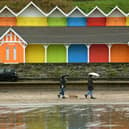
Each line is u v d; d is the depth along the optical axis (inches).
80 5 5654.5
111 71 2738.7
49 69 2738.7
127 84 2390.5
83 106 1717.5
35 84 2375.7
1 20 3334.2
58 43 3152.1
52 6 4835.1
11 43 3122.5
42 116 1392.7
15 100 1963.6
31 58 3161.9
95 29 3324.3
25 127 1160.8
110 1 5915.4
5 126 1179.9
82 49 3191.4
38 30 3294.8
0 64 2755.9
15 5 4936.0
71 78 2696.9
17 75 2731.3
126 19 3371.1
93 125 1192.2
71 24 3378.4
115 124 1209.4
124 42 3157.0
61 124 1214.3
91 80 2026.3
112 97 2082.9
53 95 2177.7
